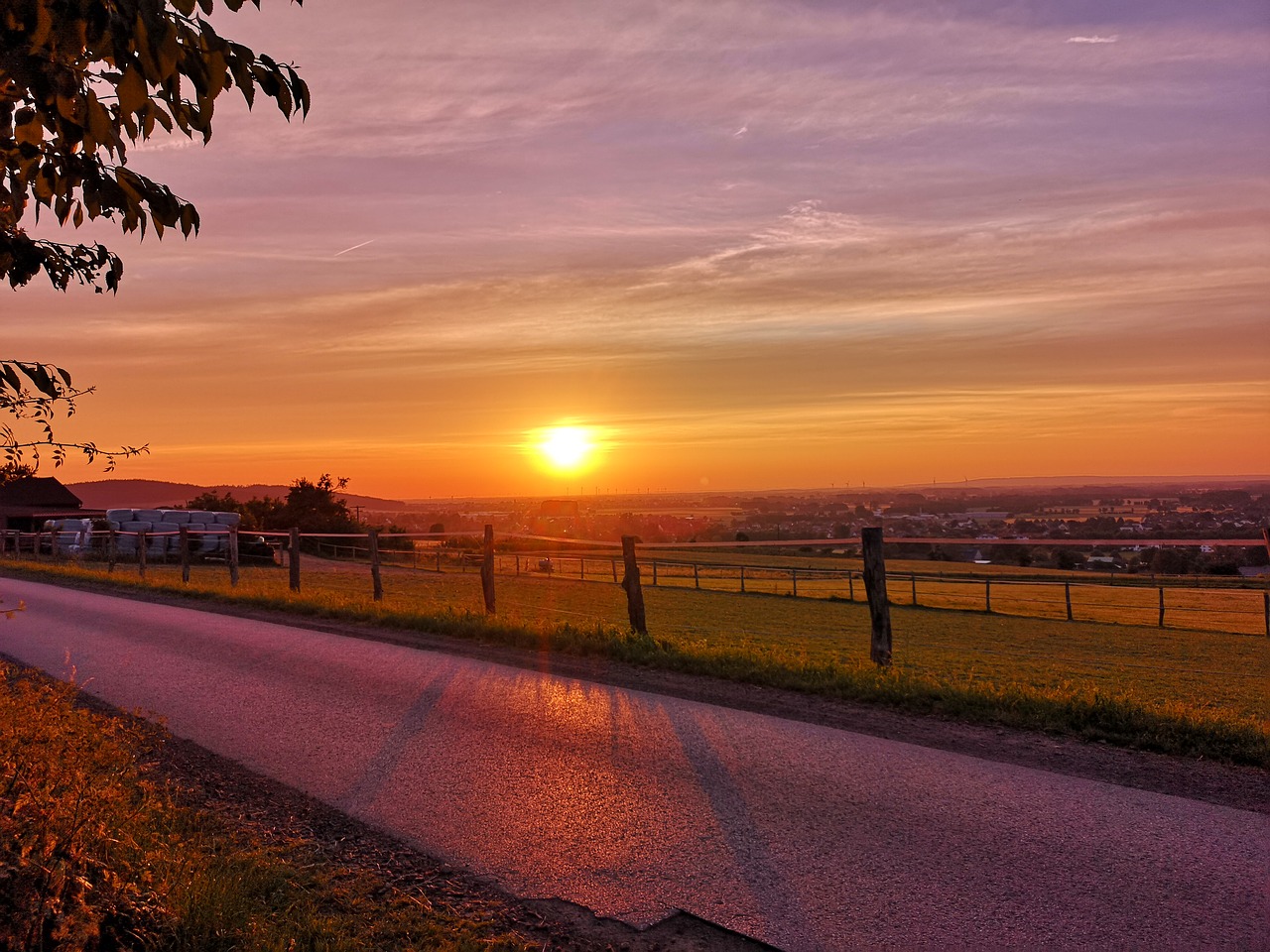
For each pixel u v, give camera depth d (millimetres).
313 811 5500
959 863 4543
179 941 3609
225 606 17688
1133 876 4352
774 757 6477
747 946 3797
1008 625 36688
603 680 9484
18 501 61312
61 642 12773
